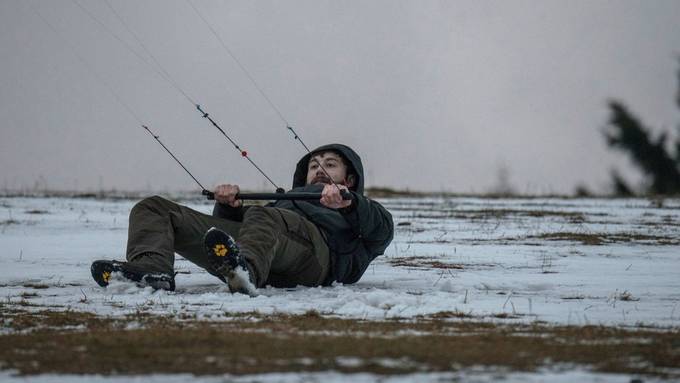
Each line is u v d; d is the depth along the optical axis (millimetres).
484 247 26047
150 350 9594
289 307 13656
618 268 21031
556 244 27188
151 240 15930
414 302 14203
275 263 16312
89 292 15672
